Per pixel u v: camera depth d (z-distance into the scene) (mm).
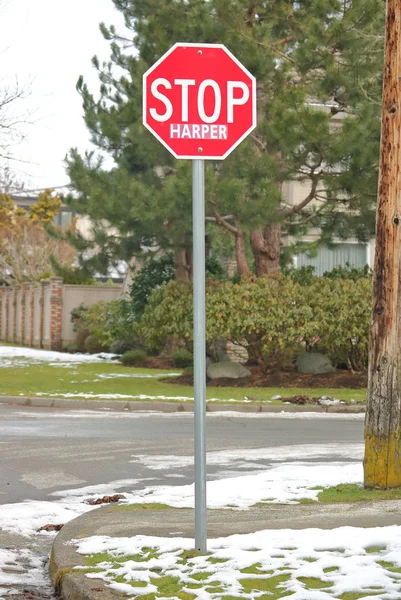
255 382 22938
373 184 22328
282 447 13148
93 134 29406
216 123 6270
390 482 8852
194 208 6219
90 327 38125
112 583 5742
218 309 23125
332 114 23625
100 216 24078
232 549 6332
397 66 8883
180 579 5727
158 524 7543
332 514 7727
